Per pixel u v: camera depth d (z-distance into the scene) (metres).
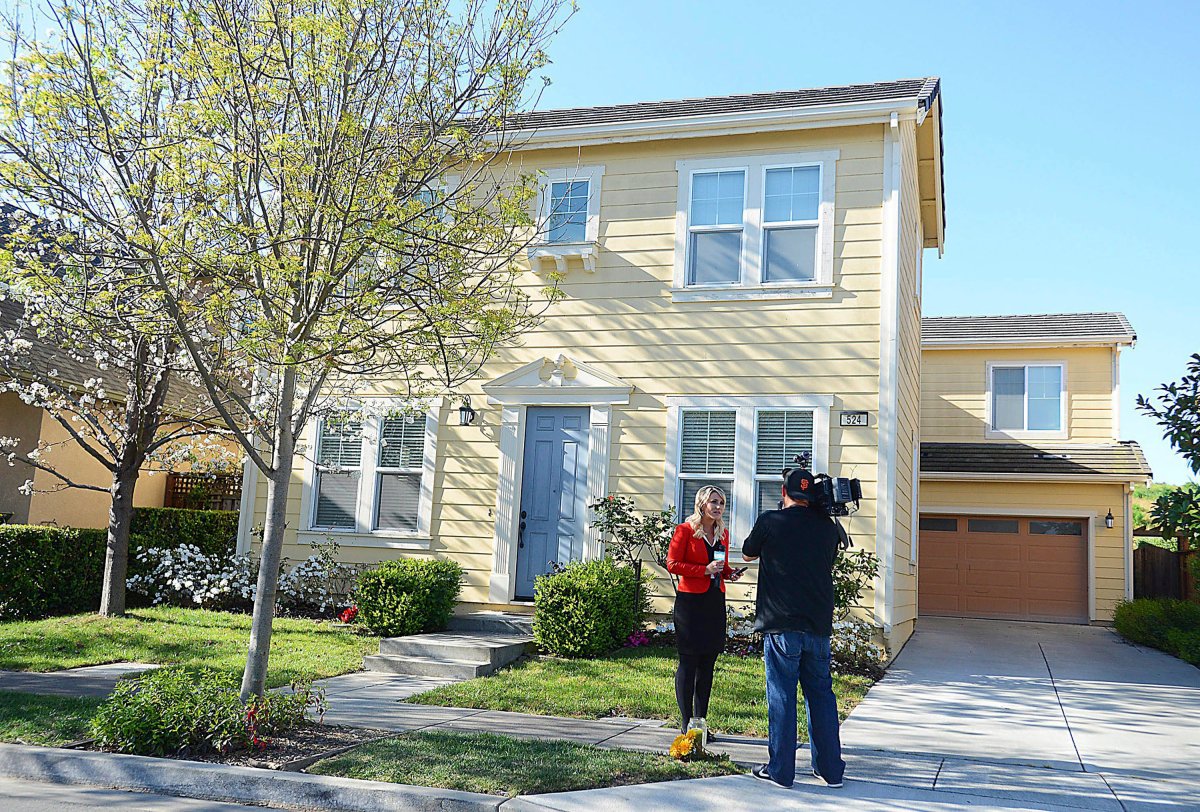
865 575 11.67
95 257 9.30
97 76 7.52
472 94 8.27
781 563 6.27
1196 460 12.43
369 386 14.00
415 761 6.29
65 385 14.44
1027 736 7.96
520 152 13.90
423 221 8.22
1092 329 21.80
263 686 7.15
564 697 8.80
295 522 14.27
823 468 12.22
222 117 7.27
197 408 15.76
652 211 13.45
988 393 22.27
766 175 13.09
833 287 12.52
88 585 13.48
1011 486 20.38
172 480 18.23
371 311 8.09
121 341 11.20
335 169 7.69
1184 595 18.08
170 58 8.19
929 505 20.77
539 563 13.23
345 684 9.54
